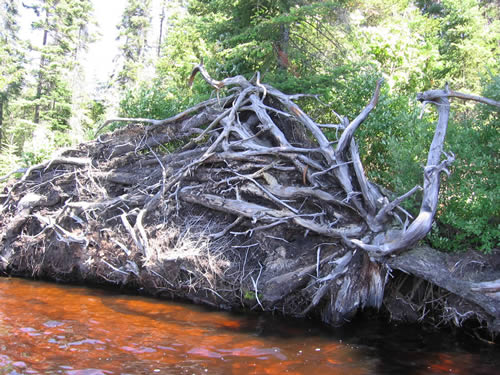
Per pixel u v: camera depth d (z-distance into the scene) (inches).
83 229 307.3
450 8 613.0
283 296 231.0
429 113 373.7
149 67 1289.4
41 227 329.4
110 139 356.8
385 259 213.3
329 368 174.6
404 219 227.9
